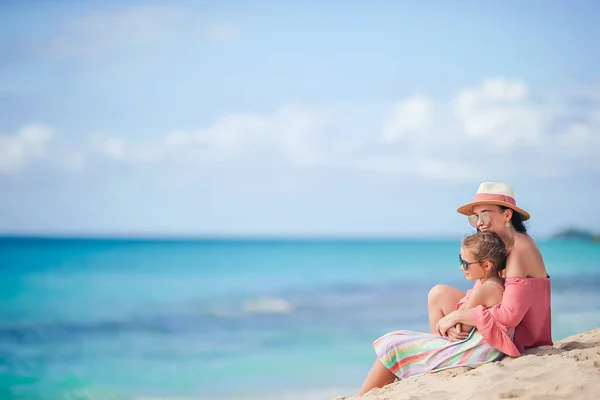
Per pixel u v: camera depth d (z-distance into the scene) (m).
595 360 3.79
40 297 27.84
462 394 3.54
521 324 4.20
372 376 4.23
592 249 44.06
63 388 12.25
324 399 10.71
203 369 13.88
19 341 18.27
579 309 17.64
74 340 18.48
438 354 4.09
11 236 52.97
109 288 30.97
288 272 38.56
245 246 57.66
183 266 40.88
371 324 20.72
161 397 11.16
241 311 23.94
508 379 3.61
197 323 21.47
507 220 4.21
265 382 12.20
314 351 15.95
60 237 55.28
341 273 37.91
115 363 15.09
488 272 4.19
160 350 16.80
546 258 38.28
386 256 49.28
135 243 55.19
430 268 40.53
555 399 3.37
